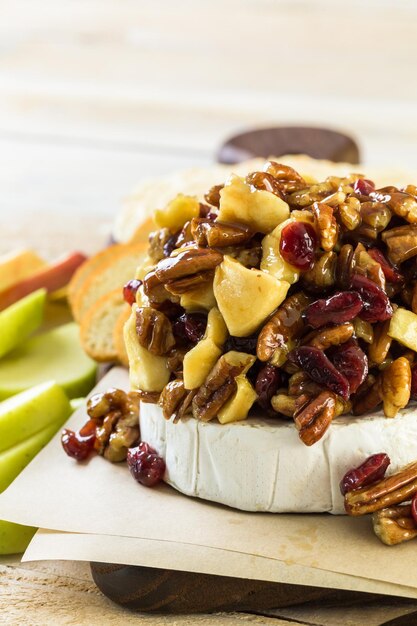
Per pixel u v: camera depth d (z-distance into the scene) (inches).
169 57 67.2
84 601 23.9
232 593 23.1
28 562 25.0
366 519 23.8
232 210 23.9
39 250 40.2
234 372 23.6
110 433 26.0
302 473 23.7
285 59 66.2
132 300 26.0
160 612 23.4
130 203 35.0
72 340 32.4
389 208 23.8
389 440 23.6
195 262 23.5
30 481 25.4
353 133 56.0
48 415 27.2
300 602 23.2
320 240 23.5
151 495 24.7
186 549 23.2
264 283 23.2
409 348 23.8
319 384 23.4
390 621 23.0
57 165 51.2
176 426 24.3
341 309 23.1
